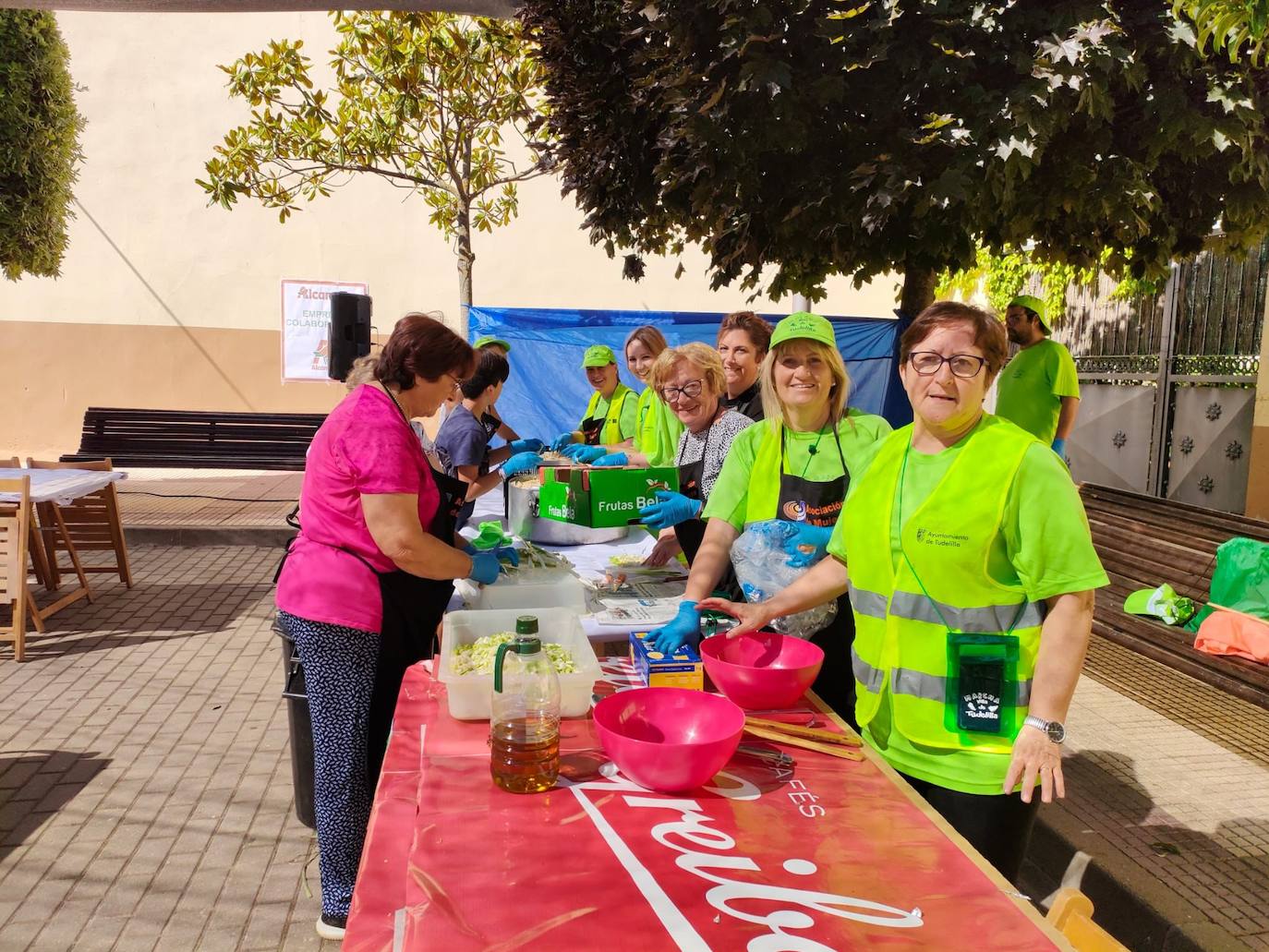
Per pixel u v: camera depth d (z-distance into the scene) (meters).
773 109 3.53
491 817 1.65
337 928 2.97
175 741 4.55
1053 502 1.94
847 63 3.46
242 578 7.98
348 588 2.72
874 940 1.32
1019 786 2.05
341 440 2.67
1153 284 7.78
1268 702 3.69
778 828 1.65
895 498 2.15
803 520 2.81
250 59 8.70
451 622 2.37
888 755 2.17
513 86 8.55
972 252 3.99
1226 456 7.11
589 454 4.90
